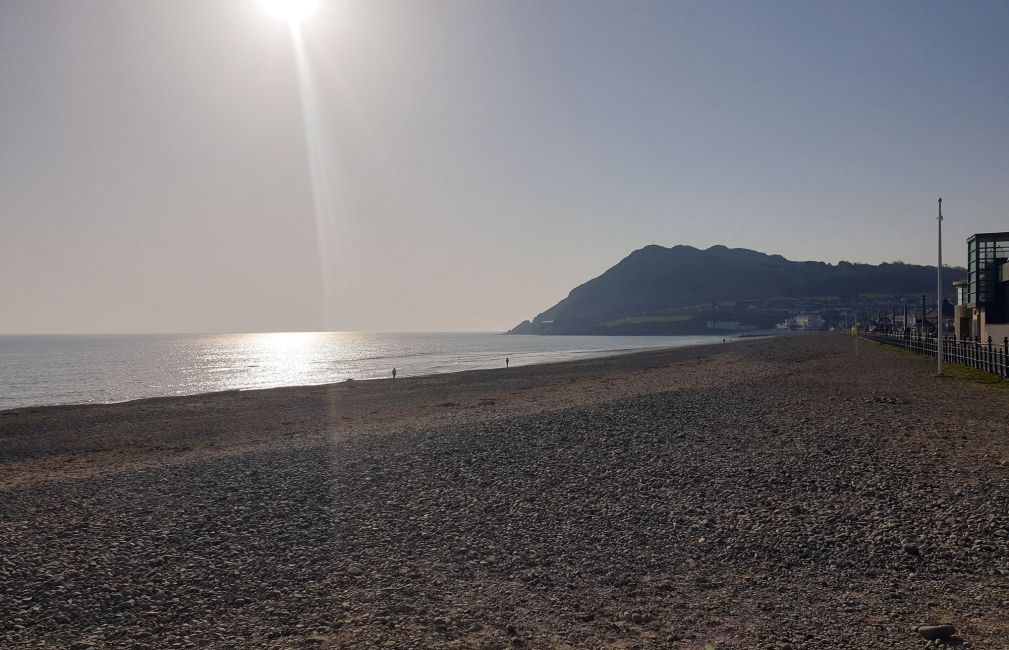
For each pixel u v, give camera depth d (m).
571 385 46.91
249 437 27.42
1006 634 6.74
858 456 14.84
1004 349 32.72
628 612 7.68
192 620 7.93
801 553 9.39
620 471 14.79
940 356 35.56
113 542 11.21
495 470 15.62
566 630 7.26
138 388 66.88
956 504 11.04
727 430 19.25
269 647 7.09
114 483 16.45
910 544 9.38
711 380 39.91
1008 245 52.53
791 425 19.53
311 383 71.50
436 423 26.00
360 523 11.84
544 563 9.48
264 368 100.75
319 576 9.28
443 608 8.00
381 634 7.29
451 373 71.88
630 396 31.11
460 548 10.25
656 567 9.15
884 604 7.67
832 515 10.84
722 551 9.63
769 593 8.12
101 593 8.87
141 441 28.44
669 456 16.03
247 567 9.75
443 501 13.07
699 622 7.34
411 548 10.35
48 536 11.72
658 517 11.33
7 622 8.01
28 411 41.16
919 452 15.00
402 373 84.06
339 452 19.45
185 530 11.79
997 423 18.98
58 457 25.30
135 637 7.52
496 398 39.28
